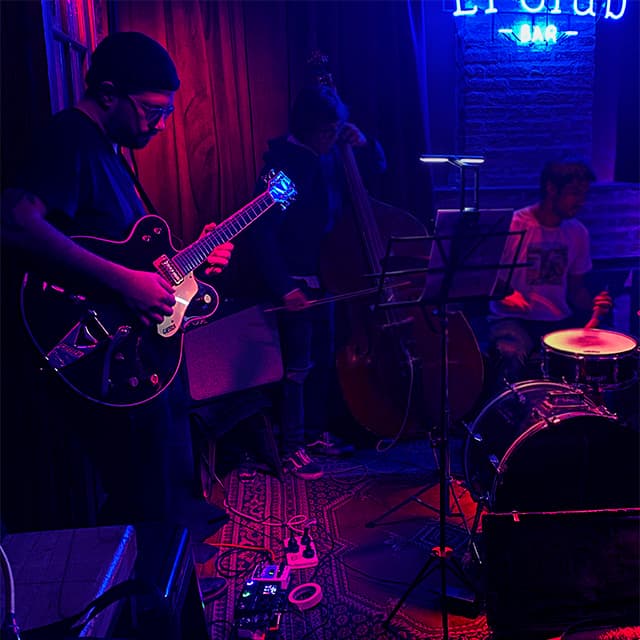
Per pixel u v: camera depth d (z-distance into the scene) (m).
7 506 2.19
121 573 1.48
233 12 3.63
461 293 2.16
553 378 2.88
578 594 2.10
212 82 3.69
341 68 3.77
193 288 2.23
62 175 1.92
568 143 4.36
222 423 3.27
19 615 1.29
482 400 3.48
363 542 2.75
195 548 2.70
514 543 2.11
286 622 2.27
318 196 3.24
